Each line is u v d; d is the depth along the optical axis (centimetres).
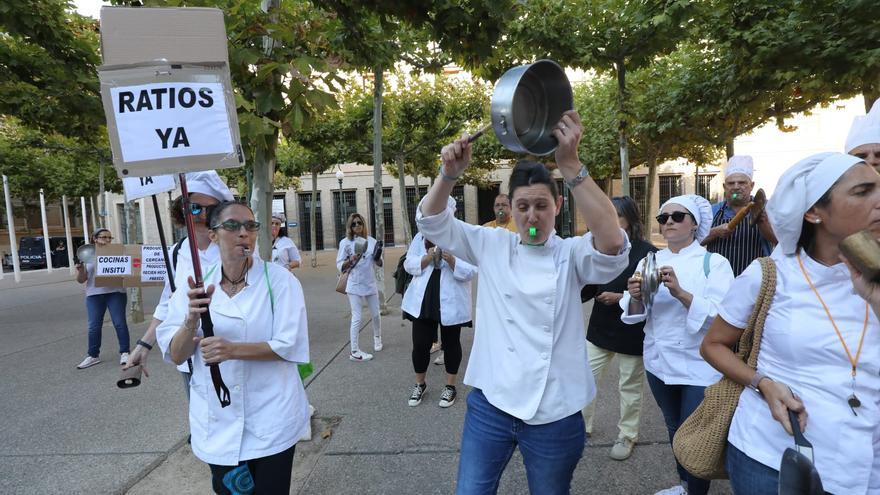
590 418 346
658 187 2256
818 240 140
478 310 196
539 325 176
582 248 176
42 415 416
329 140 1196
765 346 147
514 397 176
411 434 361
